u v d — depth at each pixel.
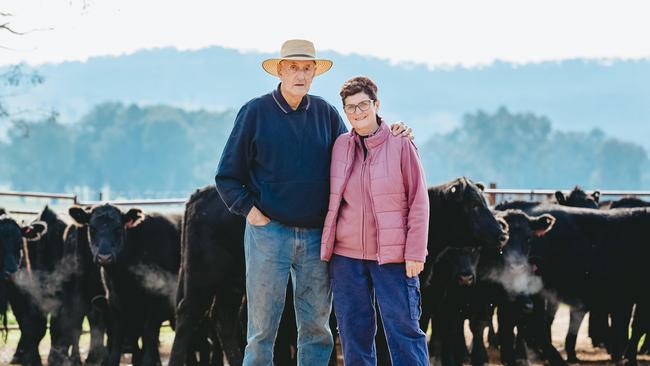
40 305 12.93
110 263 11.34
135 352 11.98
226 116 186.25
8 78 19.17
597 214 13.14
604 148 174.62
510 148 172.00
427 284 10.55
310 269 6.88
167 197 149.50
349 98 6.75
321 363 7.04
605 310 13.94
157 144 163.62
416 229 6.69
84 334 16.23
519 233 12.07
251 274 6.84
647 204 16.52
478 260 12.01
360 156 6.84
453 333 11.70
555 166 174.38
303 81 6.79
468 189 9.97
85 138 164.38
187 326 10.16
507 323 12.59
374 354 6.91
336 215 6.80
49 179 147.50
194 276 10.16
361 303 6.82
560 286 12.91
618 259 12.94
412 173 6.75
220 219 10.12
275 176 6.78
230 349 10.71
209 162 169.62
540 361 13.24
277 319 6.89
